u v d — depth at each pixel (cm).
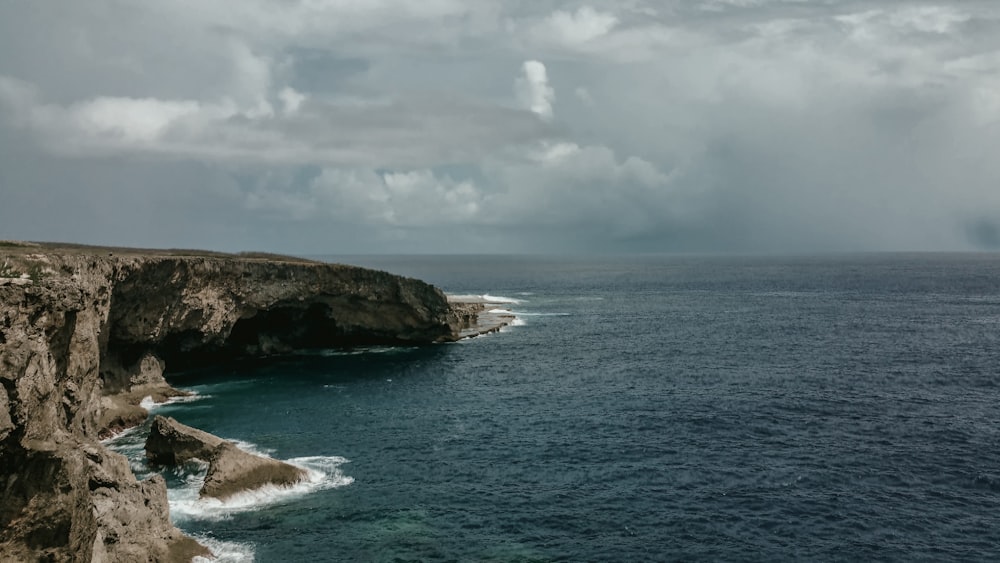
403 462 5034
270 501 4284
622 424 5969
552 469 4878
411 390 7469
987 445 5250
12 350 2550
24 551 2497
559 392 7319
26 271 3119
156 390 6981
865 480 4584
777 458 5025
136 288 6606
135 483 3494
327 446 5412
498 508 4219
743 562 3566
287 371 8588
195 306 7788
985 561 3550
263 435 5703
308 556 3606
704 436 5575
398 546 3731
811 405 6488
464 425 6022
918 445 5269
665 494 4406
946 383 7412
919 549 3675
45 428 2731
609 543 3775
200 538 3756
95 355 4375
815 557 3609
